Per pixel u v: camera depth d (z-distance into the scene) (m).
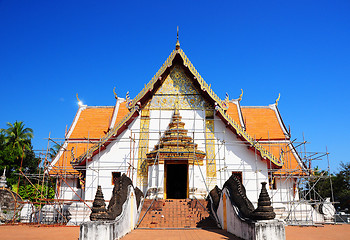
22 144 47.75
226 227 14.88
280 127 26.58
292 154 25.08
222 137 22.34
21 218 24.27
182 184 26.95
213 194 18.34
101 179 21.61
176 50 22.66
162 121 22.78
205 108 22.89
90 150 21.42
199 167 21.14
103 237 10.02
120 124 21.78
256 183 21.16
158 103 23.12
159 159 20.84
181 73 23.56
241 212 12.30
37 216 24.11
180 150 20.84
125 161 21.92
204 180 21.00
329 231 16.02
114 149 22.16
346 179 45.16
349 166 46.03
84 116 28.36
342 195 42.28
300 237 13.26
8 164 45.19
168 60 22.64
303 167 24.14
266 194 10.52
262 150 21.14
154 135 22.52
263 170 21.38
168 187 26.91
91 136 26.42
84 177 23.75
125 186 14.15
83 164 21.84
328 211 24.47
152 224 16.38
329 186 45.72
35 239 12.61
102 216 10.45
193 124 22.66
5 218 24.72
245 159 21.72
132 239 11.99
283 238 9.85
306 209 20.61
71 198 23.86
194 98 23.14
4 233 14.87
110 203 12.25
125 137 22.45
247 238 10.94
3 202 25.86
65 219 21.69
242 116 26.41
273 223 9.95
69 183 24.45
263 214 10.18
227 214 14.59
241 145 22.03
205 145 22.19
